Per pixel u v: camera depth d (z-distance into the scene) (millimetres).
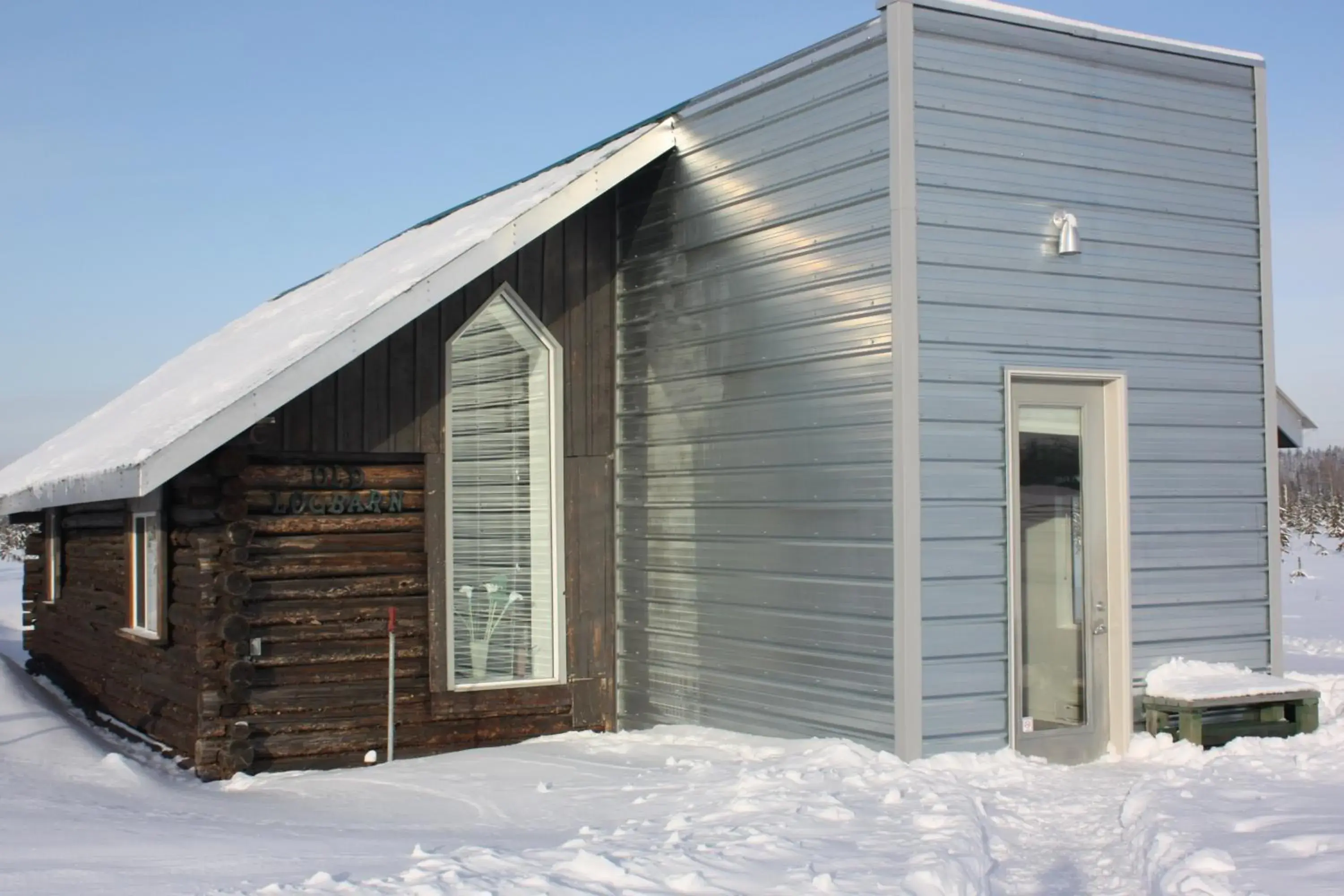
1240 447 9227
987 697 8047
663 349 10141
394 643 9492
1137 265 8789
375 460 9852
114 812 7461
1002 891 5531
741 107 9359
